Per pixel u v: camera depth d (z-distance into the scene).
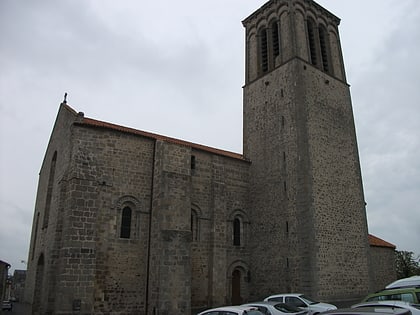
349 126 36.12
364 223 33.16
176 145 28.67
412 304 13.89
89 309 23.08
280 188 31.83
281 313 17.64
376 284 36.56
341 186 32.62
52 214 27.78
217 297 28.77
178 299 24.92
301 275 28.02
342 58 40.00
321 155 32.06
